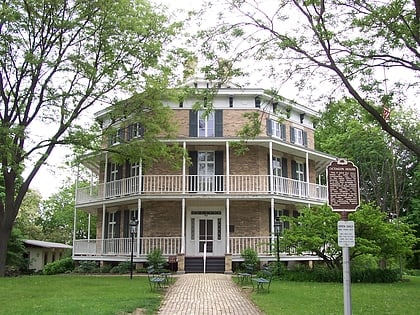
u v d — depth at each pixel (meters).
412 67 14.45
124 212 28.67
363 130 40.88
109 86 22.70
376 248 19.25
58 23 20.75
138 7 22.23
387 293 15.64
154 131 23.36
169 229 26.64
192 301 13.14
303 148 28.55
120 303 12.04
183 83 23.81
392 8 13.61
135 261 24.95
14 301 12.77
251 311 11.45
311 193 28.95
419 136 39.59
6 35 20.36
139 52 22.47
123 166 29.27
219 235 26.70
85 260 28.64
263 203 27.09
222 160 27.20
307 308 11.71
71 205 56.69
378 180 42.31
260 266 24.58
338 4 14.27
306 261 28.27
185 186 26.16
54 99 21.11
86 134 21.70
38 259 43.56
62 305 11.66
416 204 37.84
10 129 18.78
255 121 15.72
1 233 21.83
